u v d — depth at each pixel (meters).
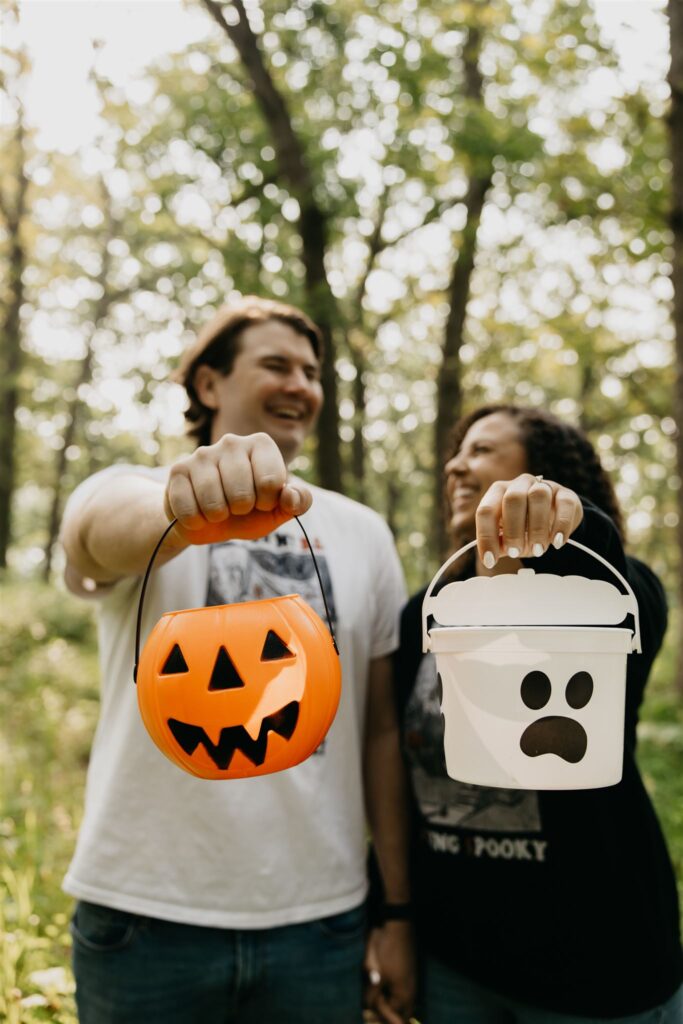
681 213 8.00
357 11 10.27
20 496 35.25
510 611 1.44
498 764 1.41
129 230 18.88
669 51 7.45
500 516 1.42
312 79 11.75
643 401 16.28
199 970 1.95
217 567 2.15
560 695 1.39
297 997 2.02
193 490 1.31
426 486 31.98
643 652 1.83
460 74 11.80
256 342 2.34
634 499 27.97
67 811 5.02
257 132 11.85
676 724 8.06
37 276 20.48
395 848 2.28
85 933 1.99
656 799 5.76
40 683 8.42
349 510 2.43
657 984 1.88
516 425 2.30
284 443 2.39
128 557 1.67
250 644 1.45
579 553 1.74
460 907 2.03
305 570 2.23
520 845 1.96
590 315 15.09
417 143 11.07
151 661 1.47
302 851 2.04
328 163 11.78
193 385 2.44
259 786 2.01
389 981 2.23
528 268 16.41
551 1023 1.92
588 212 10.20
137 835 1.97
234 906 1.95
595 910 1.89
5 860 3.98
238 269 11.68
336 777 2.14
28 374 20.58
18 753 5.93
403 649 2.29
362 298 15.70
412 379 27.28
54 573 23.77
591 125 9.96
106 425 27.84
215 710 1.42
